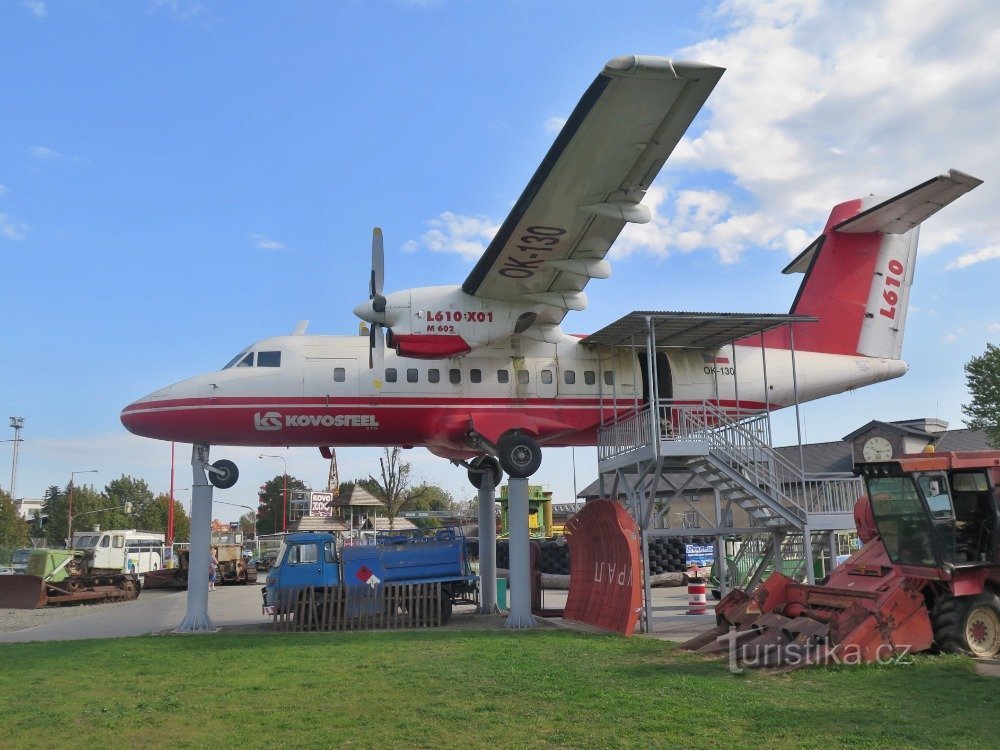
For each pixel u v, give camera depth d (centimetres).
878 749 642
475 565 3500
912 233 2097
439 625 1739
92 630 1836
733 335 1766
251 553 5803
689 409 1670
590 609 1673
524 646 1298
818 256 2061
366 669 1084
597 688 909
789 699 831
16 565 3584
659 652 1200
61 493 9250
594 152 1344
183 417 1766
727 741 675
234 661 1201
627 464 1666
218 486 1817
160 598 3105
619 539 1545
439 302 1672
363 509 5191
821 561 2189
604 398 1900
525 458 1689
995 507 1106
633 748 659
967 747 645
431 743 692
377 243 1661
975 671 968
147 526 9419
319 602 1730
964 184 1647
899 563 1134
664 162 1392
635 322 1620
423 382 1838
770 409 2012
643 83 1191
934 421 3778
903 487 1127
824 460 3772
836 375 2003
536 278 1662
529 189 1416
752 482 1573
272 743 707
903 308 2080
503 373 1870
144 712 845
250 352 1848
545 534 4775
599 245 1595
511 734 714
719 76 1193
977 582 1085
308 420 1802
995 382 3288
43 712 853
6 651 1371
